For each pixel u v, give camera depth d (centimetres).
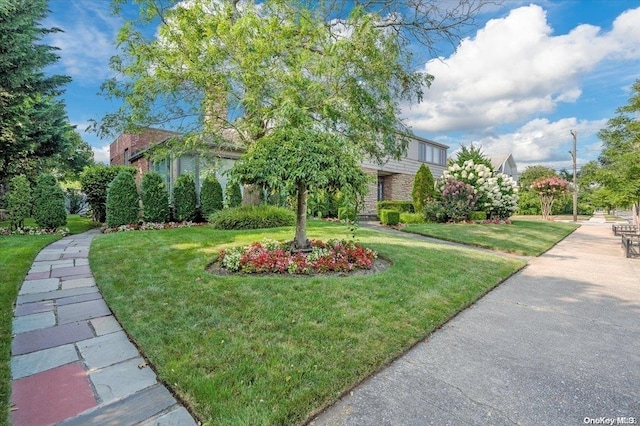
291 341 265
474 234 970
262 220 889
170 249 573
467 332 314
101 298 373
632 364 257
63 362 243
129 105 703
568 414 196
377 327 298
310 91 653
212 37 653
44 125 1136
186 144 775
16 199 821
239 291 367
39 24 1144
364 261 490
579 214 2736
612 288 479
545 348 282
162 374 222
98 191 1189
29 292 390
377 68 683
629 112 938
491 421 188
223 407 190
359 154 550
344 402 203
